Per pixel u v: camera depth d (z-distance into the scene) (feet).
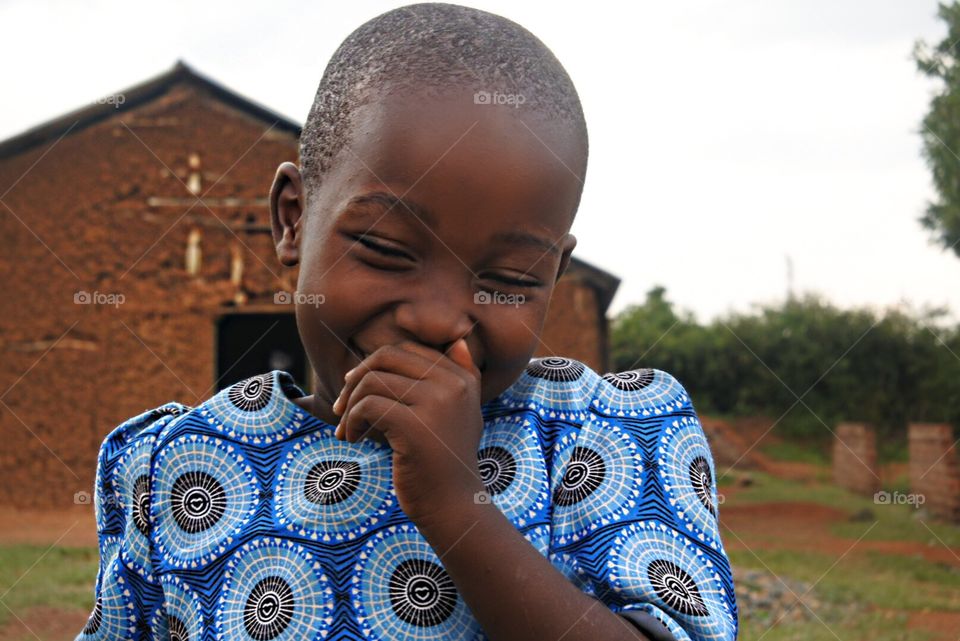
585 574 3.95
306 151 4.16
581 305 52.95
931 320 87.66
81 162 52.19
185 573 4.24
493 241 3.66
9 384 51.49
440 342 3.66
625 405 4.39
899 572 34.37
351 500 4.09
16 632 22.25
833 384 94.07
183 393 51.70
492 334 3.74
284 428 4.39
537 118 3.79
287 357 66.80
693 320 108.88
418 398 3.58
